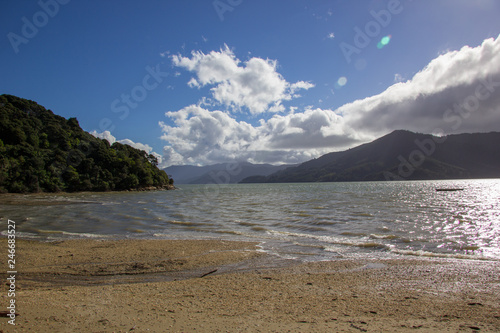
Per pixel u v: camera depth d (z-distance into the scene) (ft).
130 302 24.00
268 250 47.80
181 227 73.05
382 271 35.65
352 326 18.75
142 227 73.20
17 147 274.36
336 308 22.79
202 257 43.21
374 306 23.34
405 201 150.92
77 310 21.57
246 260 41.81
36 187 259.80
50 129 345.51
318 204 135.44
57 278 33.81
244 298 25.58
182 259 41.88
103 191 329.93
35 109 403.34
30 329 17.52
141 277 34.47
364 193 234.58
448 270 35.55
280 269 37.35
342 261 40.98
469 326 18.69
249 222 79.82
